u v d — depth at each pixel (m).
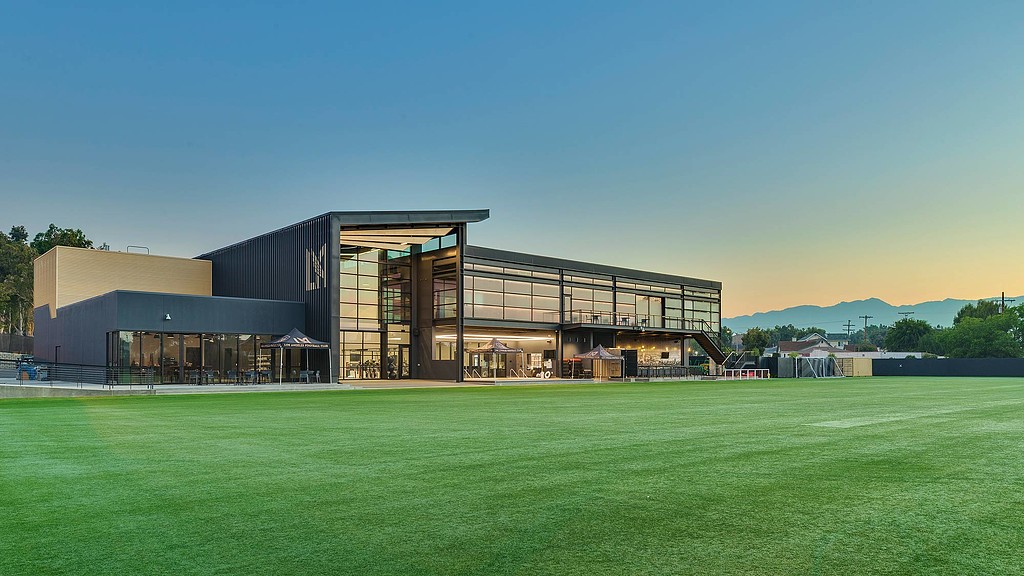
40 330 46.75
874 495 7.16
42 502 6.94
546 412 17.94
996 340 89.25
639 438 11.93
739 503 6.82
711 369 60.59
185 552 5.30
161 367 35.38
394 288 46.25
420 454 10.05
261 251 44.16
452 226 43.81
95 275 44.53
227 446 11.01
